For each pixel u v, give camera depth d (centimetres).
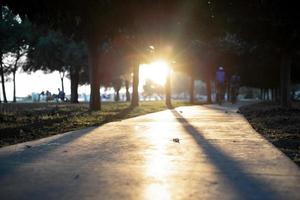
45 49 4347
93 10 1557
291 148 933
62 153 868
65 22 1739
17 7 1518
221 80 3781
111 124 1514
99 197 539
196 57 4234
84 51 4416
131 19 1609
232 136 1141
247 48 2872
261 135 1170
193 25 1645
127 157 816
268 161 772
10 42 4131
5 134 1228
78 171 690
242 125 1459
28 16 1559
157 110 2555
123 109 2609
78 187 588
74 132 1257
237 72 4553
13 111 2417
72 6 1524
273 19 1537
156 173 674
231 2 1523
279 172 680
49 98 5950
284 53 2141
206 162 764
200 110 2536
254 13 1532
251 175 659
